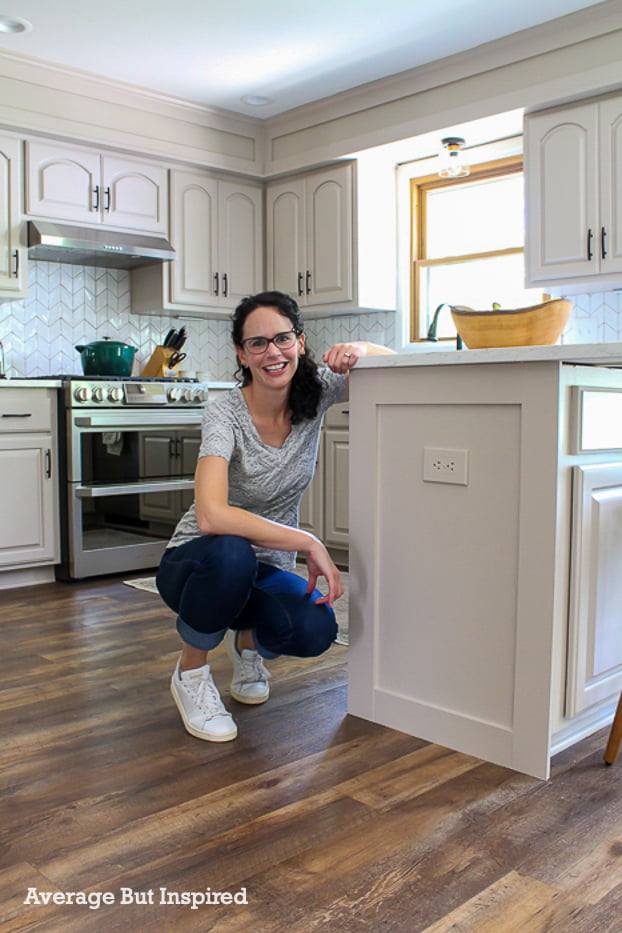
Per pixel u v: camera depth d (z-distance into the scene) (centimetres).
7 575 357
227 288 454
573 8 320
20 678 231
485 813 150
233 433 182
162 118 415
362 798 156
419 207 443
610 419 176
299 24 336
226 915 120
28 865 134
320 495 420
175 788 161
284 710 203
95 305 437
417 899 124
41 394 358
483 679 173
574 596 168
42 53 365
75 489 364
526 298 402
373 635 194
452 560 177
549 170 340
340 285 432
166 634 276
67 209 389
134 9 323
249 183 462
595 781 163
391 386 185
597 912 120
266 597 183
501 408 167
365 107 404
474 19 331
